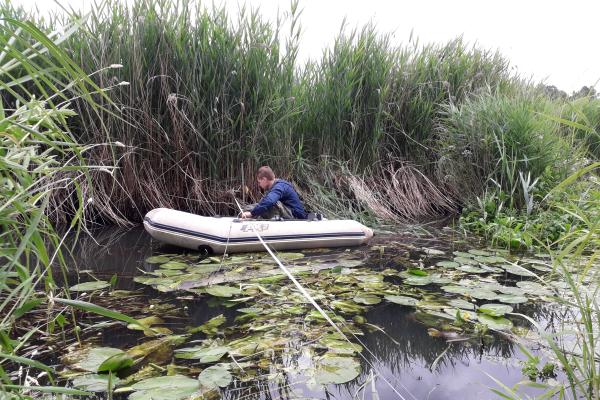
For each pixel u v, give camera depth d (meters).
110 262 3.96
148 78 5.43
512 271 3.76
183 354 2.20
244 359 2.19
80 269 3.71
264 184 5.11
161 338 2.40
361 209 6.53
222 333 2.48
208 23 5.62
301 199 6.23
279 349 2.29
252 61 5.73
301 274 3.67
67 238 4.76
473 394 1.94
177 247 4.57
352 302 3.00
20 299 1.41
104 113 5.24
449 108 6.88
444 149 6.78
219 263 3.96
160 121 5.55
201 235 4.29
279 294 3.13
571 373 1.55
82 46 4.94
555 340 2.41
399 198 6.86
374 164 6.92
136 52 5.27
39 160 1.44
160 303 2.94
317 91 6.73
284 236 4.55
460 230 5.80
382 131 6.91
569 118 5.77
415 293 3.22
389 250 4.68
